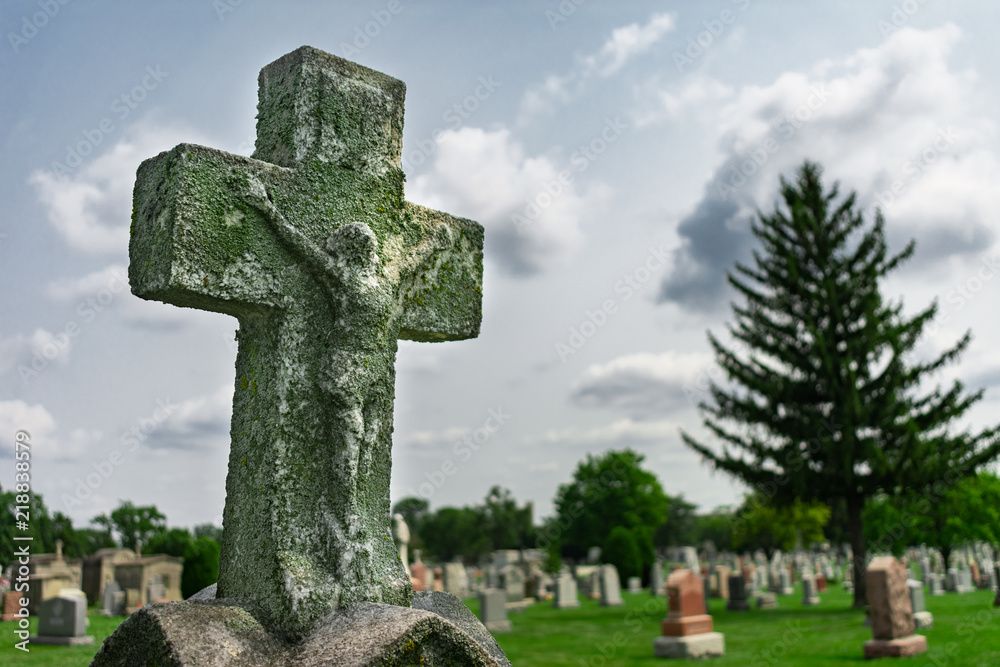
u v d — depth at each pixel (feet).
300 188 13.11
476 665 10.87
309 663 10.24
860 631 58.65
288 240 12.56
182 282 11.46
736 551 188.03
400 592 12.51
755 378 84.43
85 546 171.42
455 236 15.72
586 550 223.71
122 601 75.00
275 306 12.47
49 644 45.62
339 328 12.76
